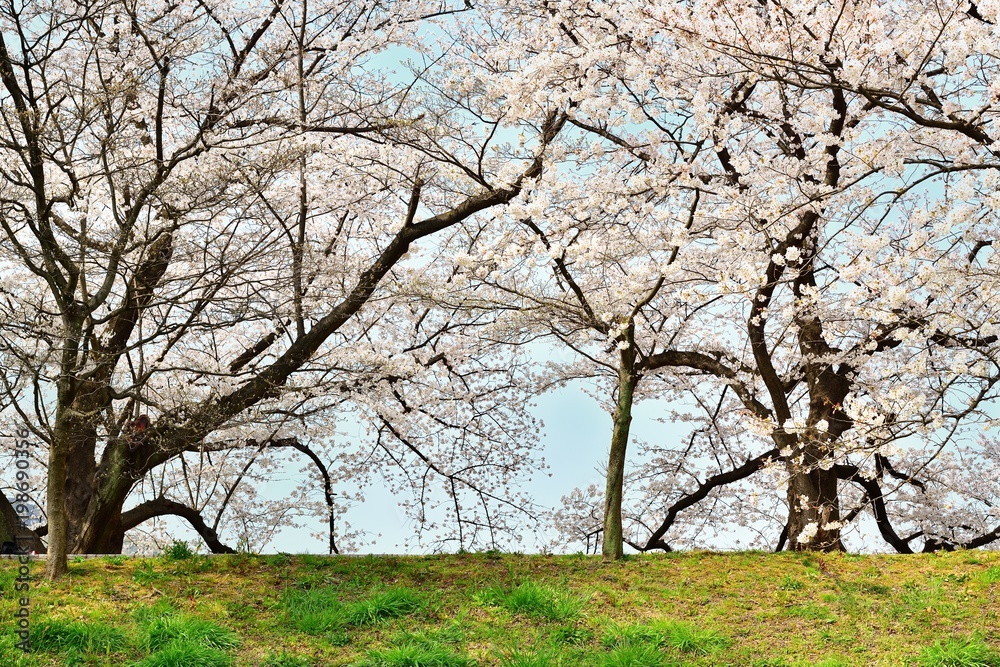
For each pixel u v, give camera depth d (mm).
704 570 8078
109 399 9766
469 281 9844
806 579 7797
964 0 6820
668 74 8188
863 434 6750
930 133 8688
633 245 10148
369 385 11070
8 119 7566
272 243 8742
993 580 7457
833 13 7742
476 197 10367
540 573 7988
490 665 6074
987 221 9250
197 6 10148
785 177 8227
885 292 7234
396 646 6234
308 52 10961
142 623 6355
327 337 10406
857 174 8859
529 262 8719
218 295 9898
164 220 8320
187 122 9711
